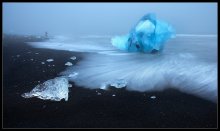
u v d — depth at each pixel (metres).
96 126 5.04
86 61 11.09
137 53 13.34
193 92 7.29
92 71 9.36
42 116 5.44
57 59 11.35
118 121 5.28
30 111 5.67
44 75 8.60
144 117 5.50
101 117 5.45
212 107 6.17
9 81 7.88
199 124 5.23
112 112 5.72
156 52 13.37
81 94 6.88
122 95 6.88
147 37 12.68
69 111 5.72
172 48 15.76
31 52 13.16
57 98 6.38
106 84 7.80
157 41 12.84
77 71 9.30
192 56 12.65
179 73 9.23
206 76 8.84
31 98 6.41
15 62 10.44
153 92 7.21
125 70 9.60
